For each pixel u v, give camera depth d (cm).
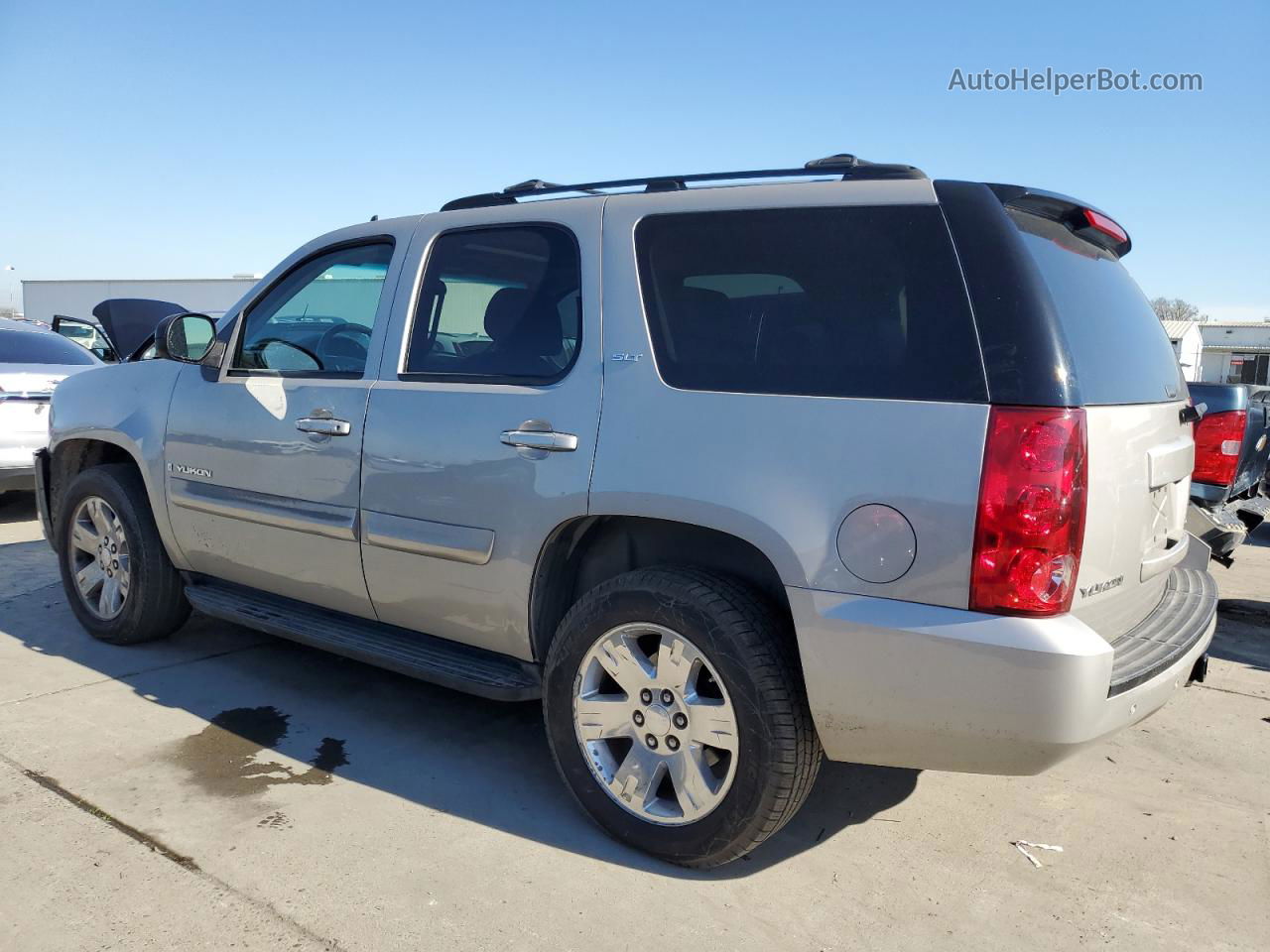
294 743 357
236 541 392
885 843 297
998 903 266
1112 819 317
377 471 333
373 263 365
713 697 268
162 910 250
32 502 877
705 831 268
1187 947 249
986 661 226
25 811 298
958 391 234
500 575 304
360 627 366
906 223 252
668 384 275
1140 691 243
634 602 274
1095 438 235
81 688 404
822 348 256
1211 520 459
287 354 383
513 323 317
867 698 241
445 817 304
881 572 237
